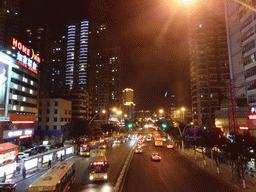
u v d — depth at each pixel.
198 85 89.69
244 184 18.91
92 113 116.62
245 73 43.94
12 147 27.59
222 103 53.41
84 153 40.94
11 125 43.94
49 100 74.56
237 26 48.16
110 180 21.98
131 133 134.00
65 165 18.83
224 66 88.19
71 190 18.41
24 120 48.47
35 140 69.75
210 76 89.00
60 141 71.06
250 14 40.38
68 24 137.25
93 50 138.88
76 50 132.75
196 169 27.94
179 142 61.97
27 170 27.56
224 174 24.34
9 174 24.86
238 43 47.84
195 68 91.94
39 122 73.69
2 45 103.12
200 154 41.72
